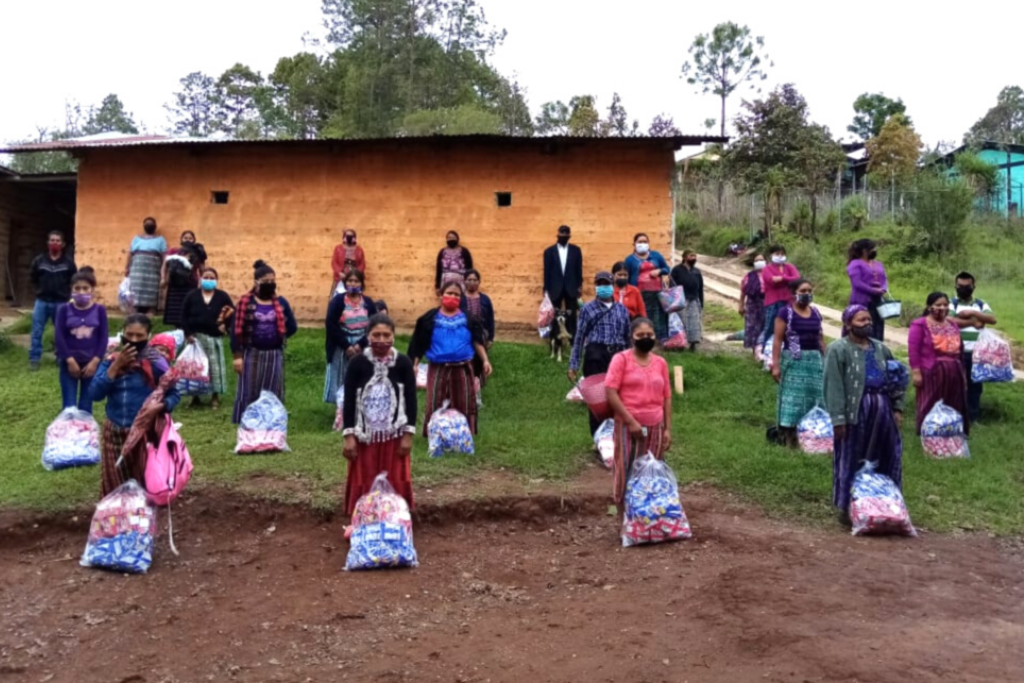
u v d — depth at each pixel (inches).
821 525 282.0
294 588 238.8
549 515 292.7
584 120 1706.4
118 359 258.8
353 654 199.2
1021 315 764.6
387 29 1798.7
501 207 609.6
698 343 597.6
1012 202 1296.8
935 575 237.1
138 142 611.5
